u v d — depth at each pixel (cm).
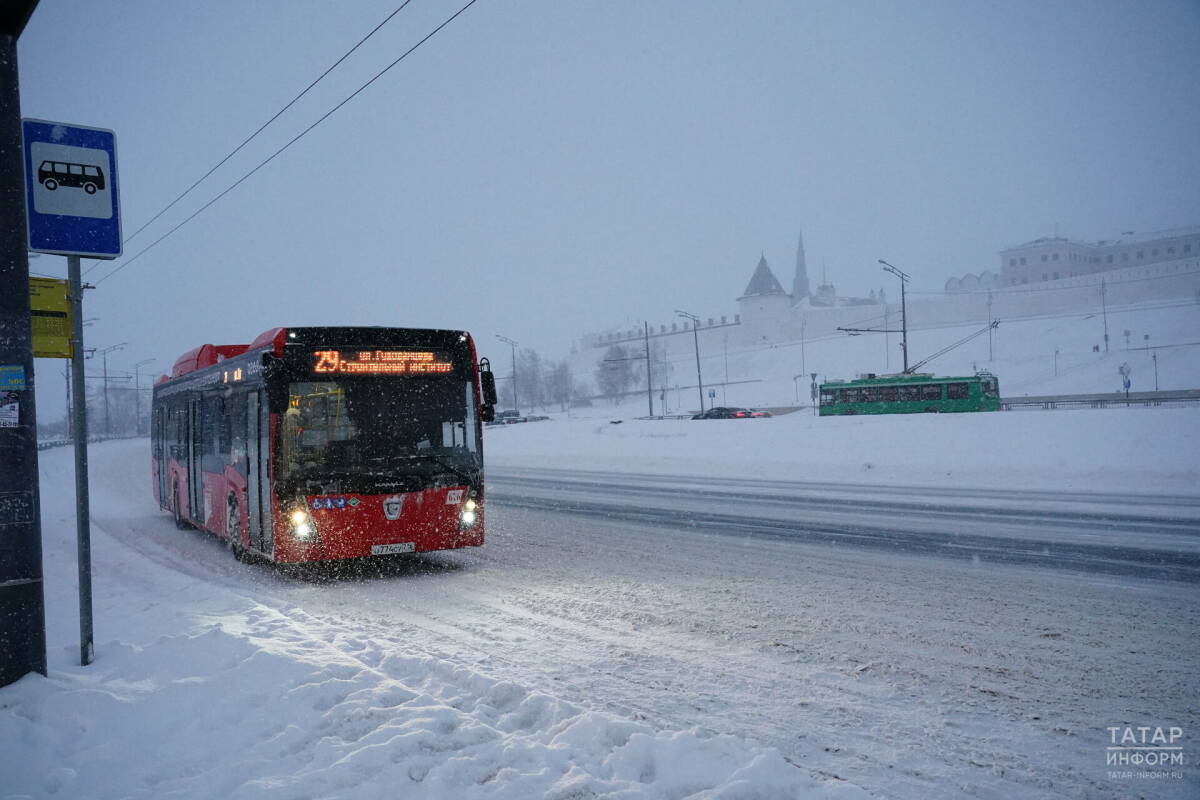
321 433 1035
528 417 8969
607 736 463
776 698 559
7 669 563
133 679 595
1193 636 694
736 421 3691
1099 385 7619
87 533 646
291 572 1141
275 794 405
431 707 505
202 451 1448
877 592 891
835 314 16538
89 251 639
